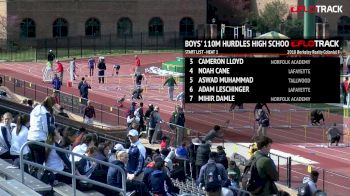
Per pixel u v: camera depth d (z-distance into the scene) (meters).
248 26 127.62
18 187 21.31
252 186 22.66
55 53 128.62
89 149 27.61
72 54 131.88
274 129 70.12
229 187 31.23
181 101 80.81
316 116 70.75
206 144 42.59
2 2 139.00
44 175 24.94
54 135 25.31
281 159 53.62
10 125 27.84
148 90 91.62
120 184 26.47
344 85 79.81
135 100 82.12
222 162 40.50
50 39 137.38
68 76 102.12
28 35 141.00
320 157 59.97
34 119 25.62
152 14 147.12
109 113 67.00
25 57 126.38
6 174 23.75
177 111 61.34
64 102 69.50
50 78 95.19
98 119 66.69
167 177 29.84
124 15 146.50
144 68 115.62
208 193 20.03
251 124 68.81
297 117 74.31
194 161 43.72
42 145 22.55
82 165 27.06
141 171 30.19
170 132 57.50
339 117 75.06
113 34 145.50
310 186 36.09
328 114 76.19
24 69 109.94
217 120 71.12
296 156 59.47
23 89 73.62
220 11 149.88
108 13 145.75
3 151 27.45
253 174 22.64
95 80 99.38
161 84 96.81
